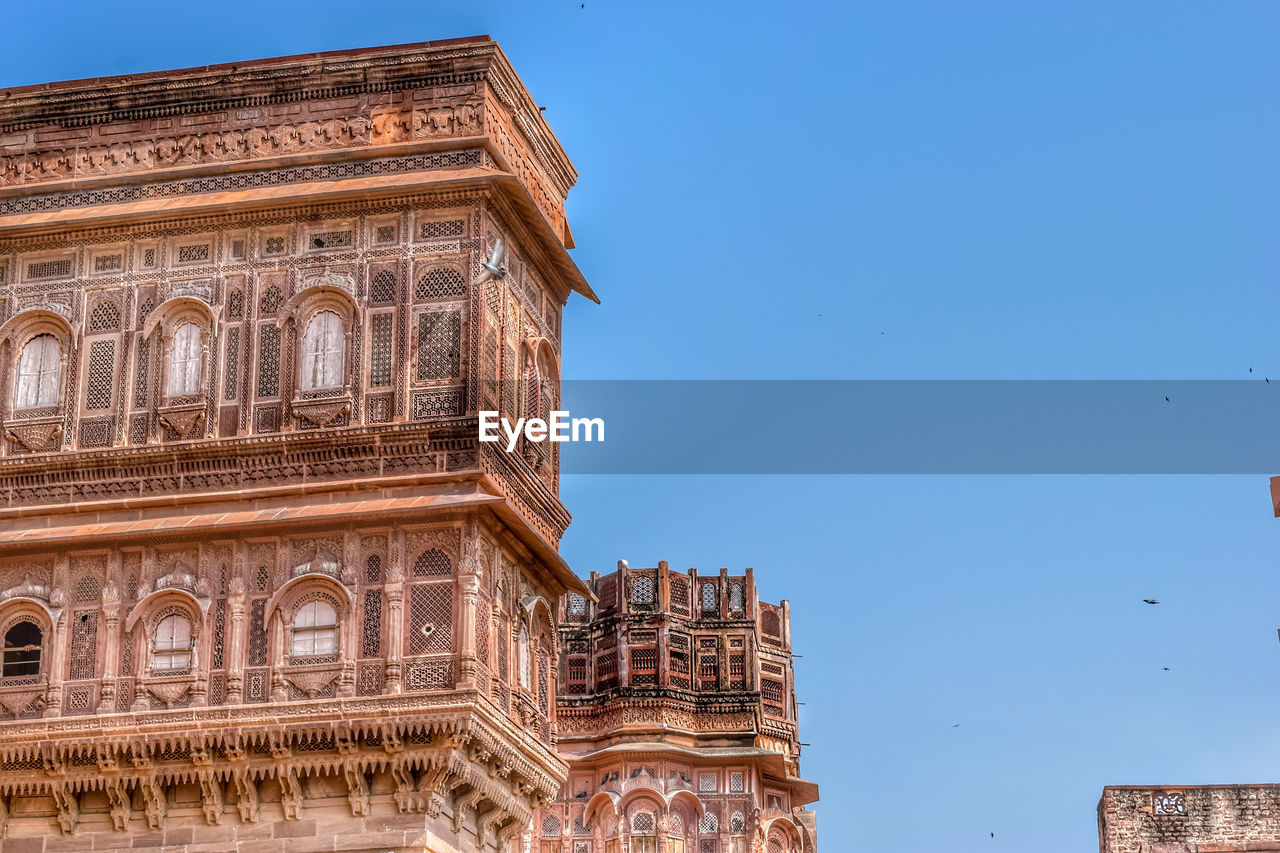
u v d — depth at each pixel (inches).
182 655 1531.7
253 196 1624.0
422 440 1545.3
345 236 1615.4
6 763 1514.5
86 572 1566.2
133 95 1676.9
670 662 2583.7
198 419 1585.9
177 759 1502.2
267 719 1485.0
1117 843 2657.5
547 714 1686.8
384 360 1577.3
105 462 1585.9
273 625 1521.9
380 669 1494.8
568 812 2518.5
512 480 1608.0
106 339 1624.0
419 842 1462.8
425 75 1651.1
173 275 1630.2
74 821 1518.2
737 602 2657.5
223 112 1669.5
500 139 1672.0
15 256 1658.5
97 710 1523.1
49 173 1679.4
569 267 1781.5
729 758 2534.5
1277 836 2640.3
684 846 2501.2
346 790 1487.5
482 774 1536.7
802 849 2615.7
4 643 1562.5
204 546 1551.4
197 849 1492.4
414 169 1625.2
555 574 1700.3
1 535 1568.7
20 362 1635.1
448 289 1584.6
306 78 1659.7
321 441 1557.6
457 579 1507.1
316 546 1539.1
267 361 1594.5
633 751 2501.2
